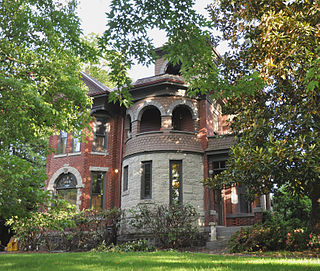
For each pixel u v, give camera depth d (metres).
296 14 11.80
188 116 21.44
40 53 13.67
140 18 9.62
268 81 12.52
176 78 20.83
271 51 11.70
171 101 20.52
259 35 12.80
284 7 12.55
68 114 14.34
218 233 17.97
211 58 10.03
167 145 19.58
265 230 13.41
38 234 19.09
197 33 9.60
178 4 9.25
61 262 7.88
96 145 22.58
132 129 21.05
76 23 13.59
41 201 8.13
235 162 12.04
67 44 13.98
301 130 12.51
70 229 18.80
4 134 12.97
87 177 21.59
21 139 13.80
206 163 19.78
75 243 18.59
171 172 19.41
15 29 14.19
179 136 19.91
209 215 18.78
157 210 17.94
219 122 23.72
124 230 19.34
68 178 22.22
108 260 8.16
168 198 18.69
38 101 11.77
